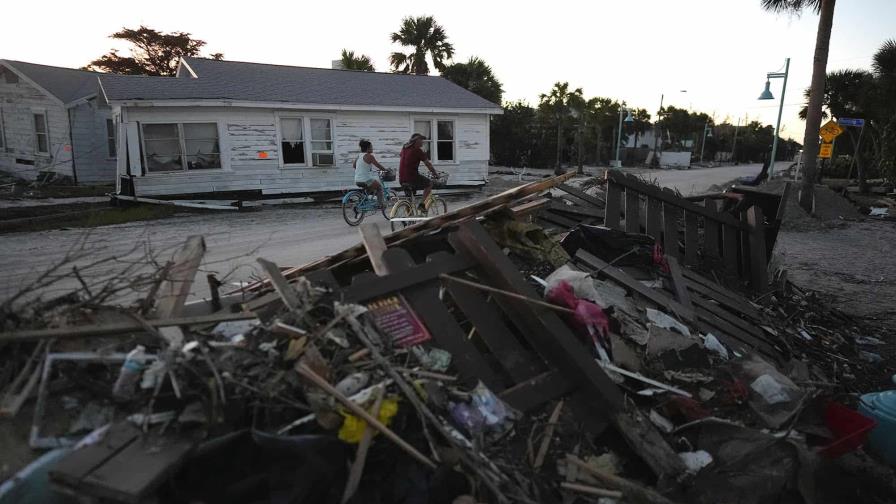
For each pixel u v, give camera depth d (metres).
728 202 7.49
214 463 2.21
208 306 3.48
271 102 14.94
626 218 6.14
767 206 7.19
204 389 2.30
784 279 7.12
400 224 11.04
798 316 6.23
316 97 16.11
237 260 7.80
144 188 13.93
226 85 15.57
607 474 2.70
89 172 18.81
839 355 5.44
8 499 1.96
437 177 11.23
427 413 2.55
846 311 7.15
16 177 20.22
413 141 10.85
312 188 16.34
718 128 82.06
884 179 26.94
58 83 19.20
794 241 12.89
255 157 15.29
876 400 3.93
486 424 2.74
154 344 2.68
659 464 2.85
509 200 4.30
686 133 66.75
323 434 2.35
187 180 14.43
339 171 16.70
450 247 4.41
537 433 2.86
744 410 3.47
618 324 3.91
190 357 2.40
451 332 3.20
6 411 2.22
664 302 4.66
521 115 41.12
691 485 2.81
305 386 2.45
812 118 16.42
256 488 2.14
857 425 3.37
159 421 2.21
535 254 4.40
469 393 2.86
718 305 5.36
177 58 36.56
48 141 18.80
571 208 6.54
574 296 3.71
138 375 2.39
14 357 2.46
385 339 2.95
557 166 35.94
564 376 3.15
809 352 5.36
